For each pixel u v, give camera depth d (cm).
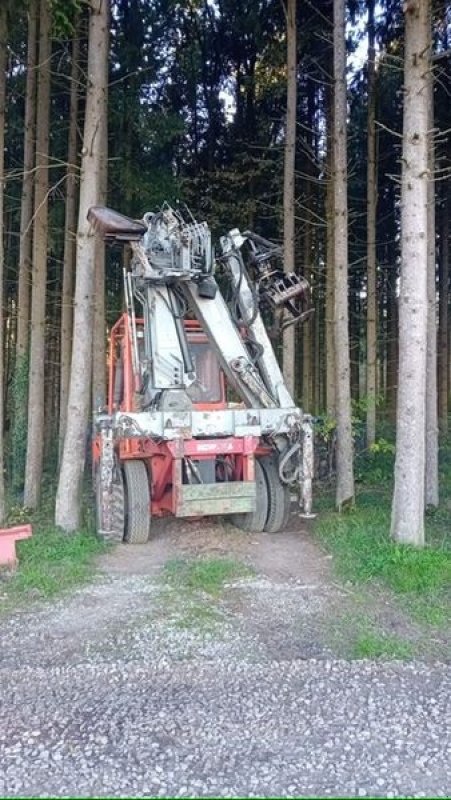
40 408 1012
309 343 1694
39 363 1013
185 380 712
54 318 1656
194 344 786
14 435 1175
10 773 283
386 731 320
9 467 1247
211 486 694
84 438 800
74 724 325
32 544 678
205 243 722
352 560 615
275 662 401
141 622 469
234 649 421
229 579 577
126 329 764
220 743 308
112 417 683
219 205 1480
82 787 274
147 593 539
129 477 720
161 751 301
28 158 1074
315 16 1323
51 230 1246
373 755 299
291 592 540
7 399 1571
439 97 1341
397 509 648
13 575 580
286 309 805
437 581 543
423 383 639
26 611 496
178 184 1321
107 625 464
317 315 1783
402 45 1305
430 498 864
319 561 636
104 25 767
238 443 705
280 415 720
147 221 738
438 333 1664
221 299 742
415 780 280
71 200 1147
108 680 376
